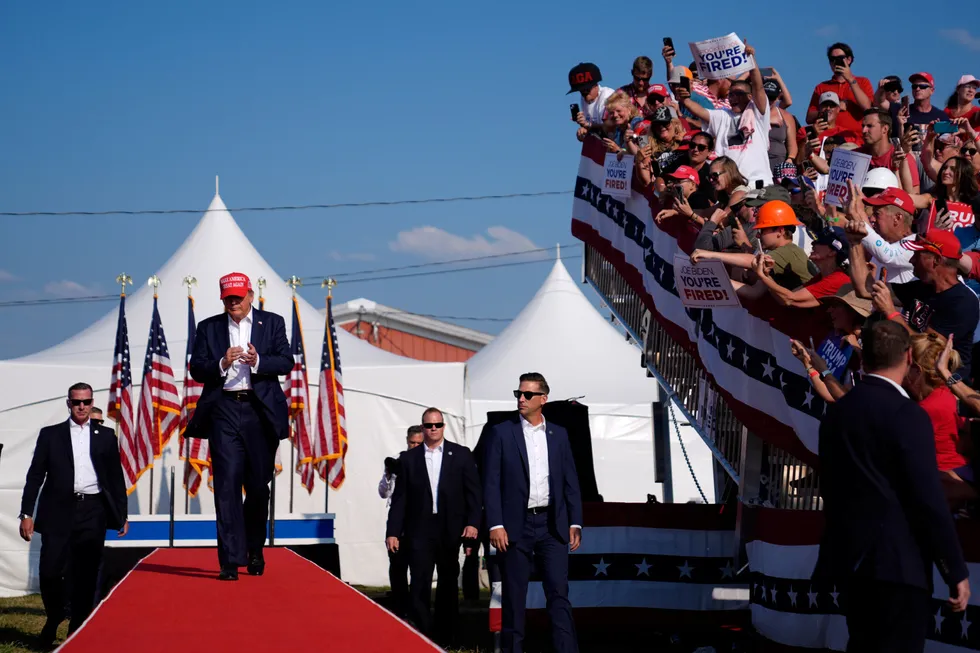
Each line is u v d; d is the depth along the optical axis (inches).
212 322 339.6
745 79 420.8
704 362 393.1
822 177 417.4
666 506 448.8
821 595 324.2
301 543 547.2
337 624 251.4
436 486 449.7
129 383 654.5
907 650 193.9
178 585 320.2
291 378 692.7
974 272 309.7
